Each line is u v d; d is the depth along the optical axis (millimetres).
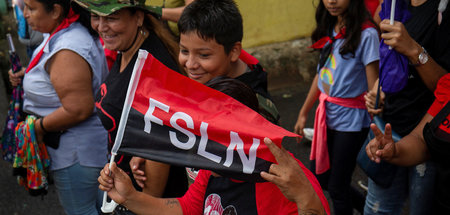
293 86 5504
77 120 2365
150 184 1939
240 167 1365
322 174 2906
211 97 1428
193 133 1419
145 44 2064
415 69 2029
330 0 2516
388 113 2244
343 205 2830
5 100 4785
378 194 2396
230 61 1746
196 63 1681
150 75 1438
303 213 1264
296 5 5406
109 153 2246
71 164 2500
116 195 1531
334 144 2764
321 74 2779
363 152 2320
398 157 1926
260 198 1396
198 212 1650
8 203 3539
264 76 1865
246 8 5289
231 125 1381
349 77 2633
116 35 2004
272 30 5449
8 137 2732
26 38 3793
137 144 1459
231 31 1635
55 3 2281
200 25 1598
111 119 2055
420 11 2051
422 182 2117
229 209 1460
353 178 3650
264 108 1753
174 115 1434
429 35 1995
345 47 2559
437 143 1812
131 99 1448
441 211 1992
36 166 2475
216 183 1511
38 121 2418
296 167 1276
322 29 2742
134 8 1993
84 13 2320
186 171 1886
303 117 3082
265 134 1329
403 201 2398
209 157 1404
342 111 2689
